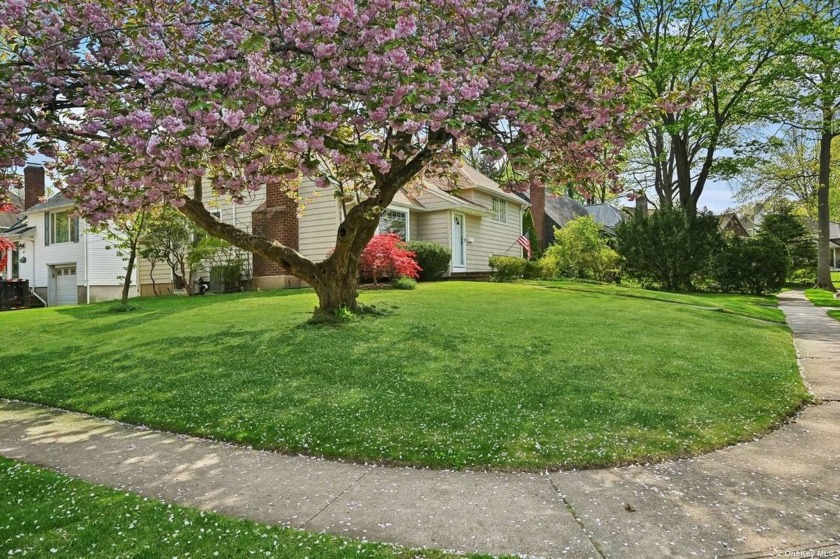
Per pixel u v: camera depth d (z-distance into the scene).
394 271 14.74
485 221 22.38
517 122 5.64
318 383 5.81
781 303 17.12
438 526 2.81
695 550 2.55
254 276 16.62
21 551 2.52
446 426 4.43
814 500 3.12
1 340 9.68
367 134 6.21
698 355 7.05
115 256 22.52
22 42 5.39
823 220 24.59
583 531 2.74
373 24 4.91
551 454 3.84
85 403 5.57
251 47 4.32
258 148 5.54
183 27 5.47
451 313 10.00
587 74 5.84
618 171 6.78
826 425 4.62
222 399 5.39
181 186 6.02
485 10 6.14
